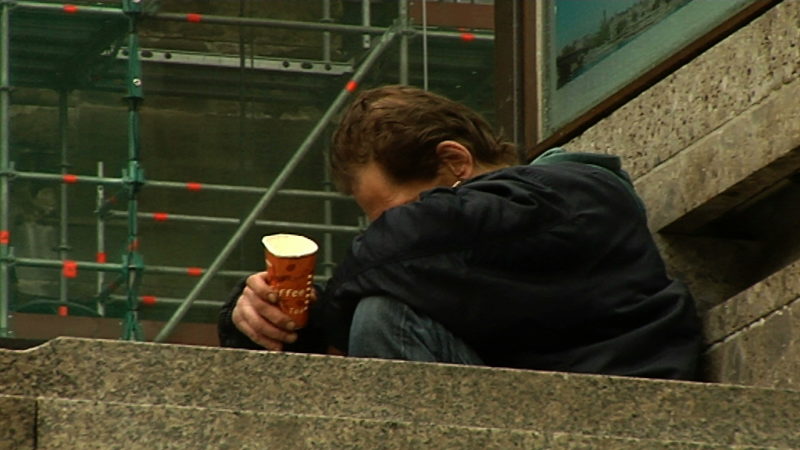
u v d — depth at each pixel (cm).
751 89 1470
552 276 1291
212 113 3428
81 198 3400
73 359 1075
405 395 1091
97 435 1016
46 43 3434
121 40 3431
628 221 1331
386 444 1036
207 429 1024
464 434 1045
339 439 1032
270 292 1333
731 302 1421
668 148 1561
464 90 3328
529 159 1777
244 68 3431
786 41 1434
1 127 3394
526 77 1816
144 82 3425
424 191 1314
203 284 3381
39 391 1068
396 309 1265
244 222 3397
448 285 1266
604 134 1648
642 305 1305
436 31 3362
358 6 3422
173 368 1080
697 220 1538
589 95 1700
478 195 1292
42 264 3372
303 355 1091
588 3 1717
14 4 3422
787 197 1504
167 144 3422
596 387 1110
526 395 1102
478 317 1268
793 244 1508
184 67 3438
